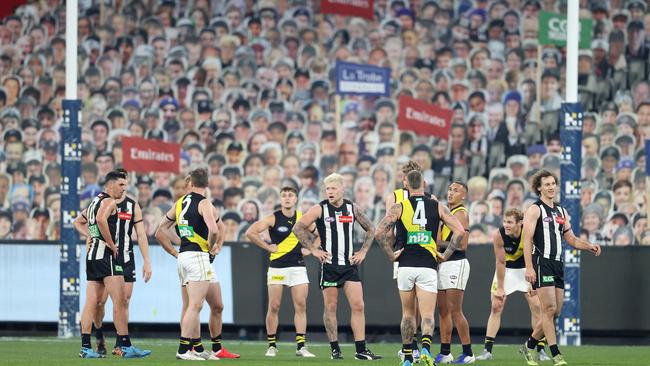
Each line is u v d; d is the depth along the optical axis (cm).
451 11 7575
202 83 7488
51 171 7269
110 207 3588
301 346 3956
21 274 5544
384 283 5341
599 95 7281
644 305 5191
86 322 3666
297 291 3975
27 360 3544
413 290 3145
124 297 3691
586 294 5238
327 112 7438
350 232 3678
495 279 3838
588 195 7025
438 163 7262
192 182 3466
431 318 3092
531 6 7519
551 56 7412
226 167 7300
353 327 3716
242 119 7412
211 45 7556
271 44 7562
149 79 7488
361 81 6856
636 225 6919
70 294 5100
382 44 7569
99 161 7294
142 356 3722
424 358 3053
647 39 7344
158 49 7544
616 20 7369
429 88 7462
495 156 7262
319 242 3984
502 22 7531
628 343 5228
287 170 7300
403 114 6794
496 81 7419
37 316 5506
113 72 7494
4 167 7269
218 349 3762
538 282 3278
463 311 5266
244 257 5422
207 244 3469
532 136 7294
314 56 7550
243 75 7506
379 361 3631
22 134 7344
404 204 3136
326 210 3662
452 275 3522
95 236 3631
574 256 4909
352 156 7331
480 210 7081
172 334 5434
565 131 4947
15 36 7538
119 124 7394
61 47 7519
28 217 7144
